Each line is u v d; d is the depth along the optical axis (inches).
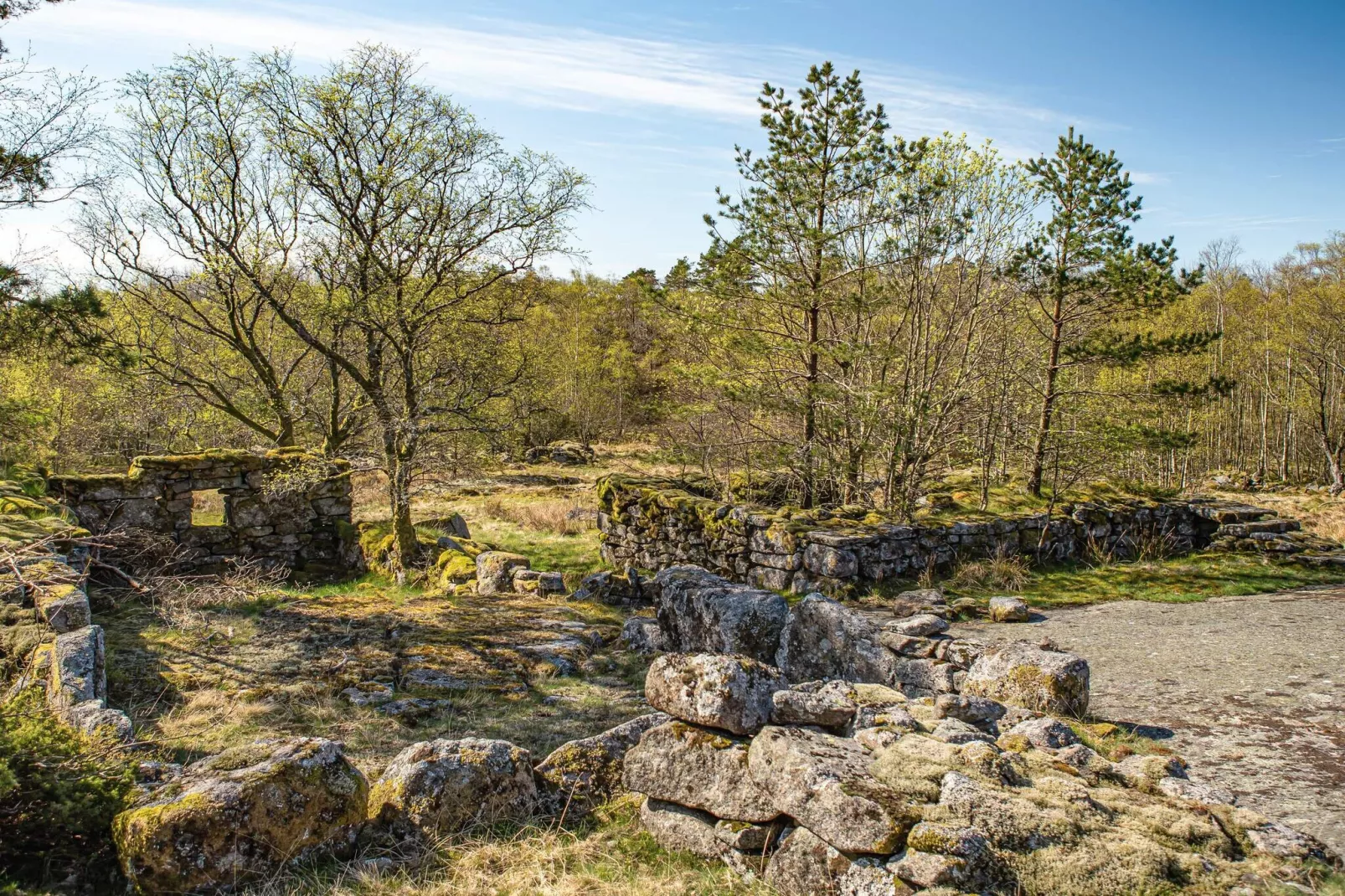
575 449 1395.2
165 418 911.0
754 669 177.8
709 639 323.6
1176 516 601.0
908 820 140.7
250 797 150.4
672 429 799.1
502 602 448.8
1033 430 640.4
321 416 799.7
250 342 811.4
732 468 756.6
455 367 619.5
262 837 151.1
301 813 156.0
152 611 405.1
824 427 608.1
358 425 781.3
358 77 625.9
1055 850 136.8
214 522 826.8
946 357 600.7
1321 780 207.6
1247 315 1556.3
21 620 303.1
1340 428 1435.8
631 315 1760.6
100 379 890.1
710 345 669.3
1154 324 1230.3
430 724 266.7
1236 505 626.2
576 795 188.2
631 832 175.0
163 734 249.6
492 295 671.1
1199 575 501.4
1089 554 553.6
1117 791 165.6
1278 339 1366.9
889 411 562.6
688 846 166.1
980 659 267.4
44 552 347.6
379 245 629.3
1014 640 363.6
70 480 595.2
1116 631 378.3
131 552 570.9
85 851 157.1
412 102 634.8
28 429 741.3
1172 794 171.2
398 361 621.6
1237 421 1531.7
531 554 676.7
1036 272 600.7
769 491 663.1
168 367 869.2
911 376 613.3
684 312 610.5
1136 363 630.5
